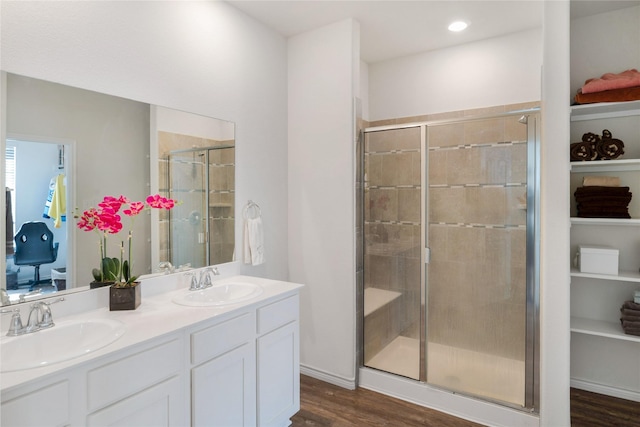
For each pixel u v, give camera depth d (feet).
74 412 3.89
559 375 6.15
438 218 8.21
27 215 5.06
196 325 5.18
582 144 6.81
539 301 7.13
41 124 5.19
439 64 10.54
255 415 6.25
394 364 8.69
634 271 6.94
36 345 4.54
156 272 6.70
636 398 7.43
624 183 7.05
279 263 9.54
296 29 9.25
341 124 8.84
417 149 8.43
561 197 6.07
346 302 8.87
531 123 7.15
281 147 9.57
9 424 3.42
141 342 4.46
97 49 5.78
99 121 5.85
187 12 7.17
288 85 9.74
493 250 7.61
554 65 6.10
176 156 7.03
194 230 7.39
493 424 7.30
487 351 7.66
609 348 7.67
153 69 6.59
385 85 11.42
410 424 7.34
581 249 6.84
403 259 8.63
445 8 8.25
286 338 6.97
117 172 6.09
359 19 8.75
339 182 8.92
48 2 5.21
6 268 4.86
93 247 5.78
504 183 7.48
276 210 9.43
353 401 8.24
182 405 5.03
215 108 7.77
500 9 8.29
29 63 5.03
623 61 7.15
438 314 8.21
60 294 5.37
